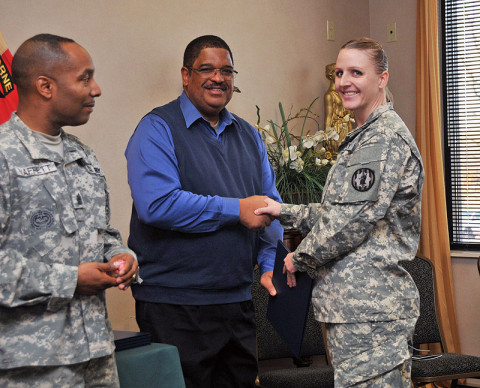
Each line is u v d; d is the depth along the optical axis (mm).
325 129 3986
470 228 4453
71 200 1580
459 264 4312
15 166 1479
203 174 2322
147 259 2311
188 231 2240
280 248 2287
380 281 1972
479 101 4402
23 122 1558
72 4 2957
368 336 1959
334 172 2061
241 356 2389
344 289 1982
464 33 4434
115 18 3131
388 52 4656
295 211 2229
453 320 4238
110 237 1754
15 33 2760
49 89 1548
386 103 2039
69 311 1545
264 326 3129
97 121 3055
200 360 2270
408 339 2051
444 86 4504
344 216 1940
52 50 1545
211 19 3613
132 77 3199
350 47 2064
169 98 3383
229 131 2496
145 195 2232
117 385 1709
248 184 2467
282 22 4070
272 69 3996
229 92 2396
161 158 2256
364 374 1939
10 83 2498
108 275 1566
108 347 1601
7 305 1416
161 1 3342
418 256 3562
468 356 3166
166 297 2277
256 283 3158
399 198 1981
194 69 2352
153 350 2039
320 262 2010
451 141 4496
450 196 4496
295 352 2127
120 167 3150
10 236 1478
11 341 1450
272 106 3992
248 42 3846
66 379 1517
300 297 2119
